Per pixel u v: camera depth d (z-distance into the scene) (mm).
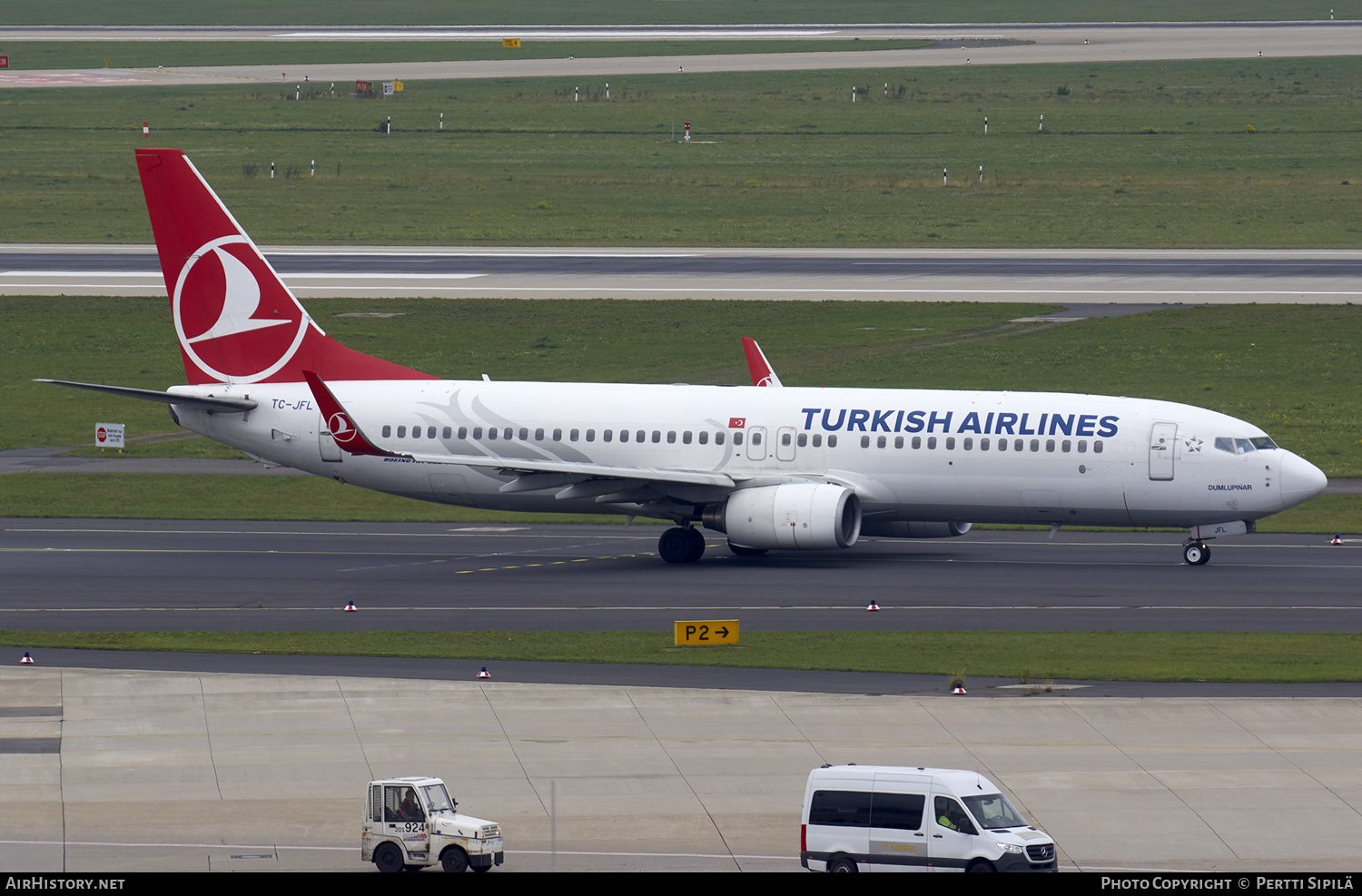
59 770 125000
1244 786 121688
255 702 143750
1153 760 127750
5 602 190875
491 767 126250
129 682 150250
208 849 108875
